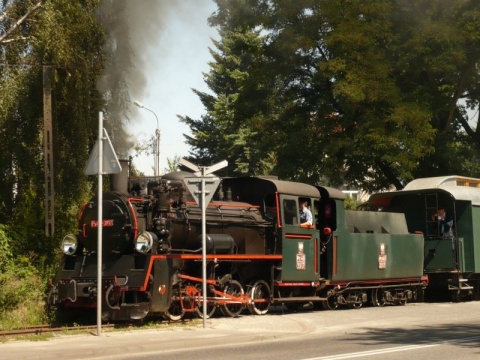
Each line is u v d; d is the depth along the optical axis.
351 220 21.27
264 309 18.23
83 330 14.18
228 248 17.06
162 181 16.25
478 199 24.20
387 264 21.81
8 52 18.42
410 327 15.48
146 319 16.12
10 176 19.09
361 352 11.16
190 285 16.39
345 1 27.84
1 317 15.47
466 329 14.85
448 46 28.00
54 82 19.05
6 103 18.09
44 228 18.91
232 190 19.44
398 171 27.50
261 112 30.53
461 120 33.22
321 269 20.17
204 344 12.89
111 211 15.70
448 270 23.42
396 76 29.72
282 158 30.02
